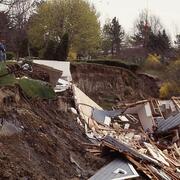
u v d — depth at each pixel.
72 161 16.17
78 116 24.17
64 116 21.50
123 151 17.89
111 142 18.70
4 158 13.09
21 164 13.45
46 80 24.47
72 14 47.06
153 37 64.38
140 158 17.95
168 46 64.69
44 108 19.50
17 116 15.82
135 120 27.97
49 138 16.38
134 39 71.00
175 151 22.98
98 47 52.53
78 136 20.09
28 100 18.31
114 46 66.75
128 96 40.00
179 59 52.22
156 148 22.41
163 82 44.53
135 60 56.53
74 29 47.31
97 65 39.41
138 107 28.36
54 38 46.22
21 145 14.55
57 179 14.38
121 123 27.19
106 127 25.03
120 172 16.70
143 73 44.97
